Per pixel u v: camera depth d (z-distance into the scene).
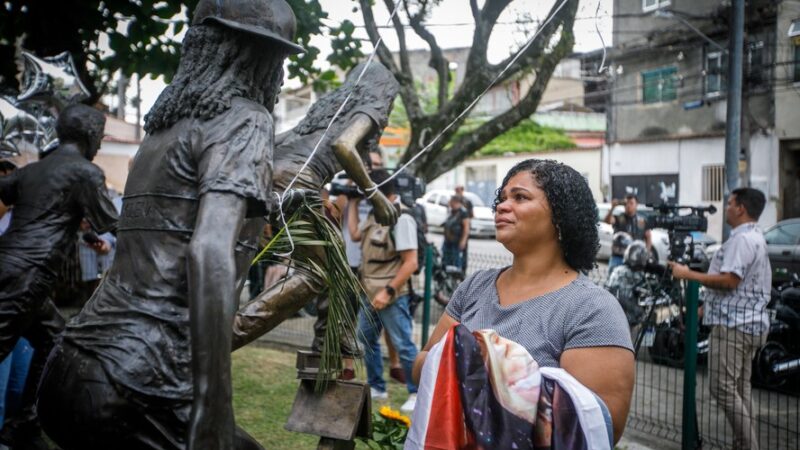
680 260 6.03
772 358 6.24
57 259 3.85
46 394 2.29
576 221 2.13
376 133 3.87
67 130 3.97
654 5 21.92
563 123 35.84
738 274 4.73
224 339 1.98
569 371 2.00
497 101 20.48
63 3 5.39
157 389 2.19
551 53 7.83
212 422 1.96
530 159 2.26
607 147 25.27
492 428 1.84
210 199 2.10
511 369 1.88
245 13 2.34
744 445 4.69
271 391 5.88
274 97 2.49
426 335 6.84
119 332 2.22
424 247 6.85
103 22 5.62
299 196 2.82
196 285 1.98
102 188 3.88
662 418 5.65
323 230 2.88
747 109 19.41
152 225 2.28
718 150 21.95
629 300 7.63
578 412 1.84
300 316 8.98
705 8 20.78
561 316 2.05
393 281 5.50
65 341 2.28
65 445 2.32
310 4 5.45
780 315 6.36
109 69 5.84
